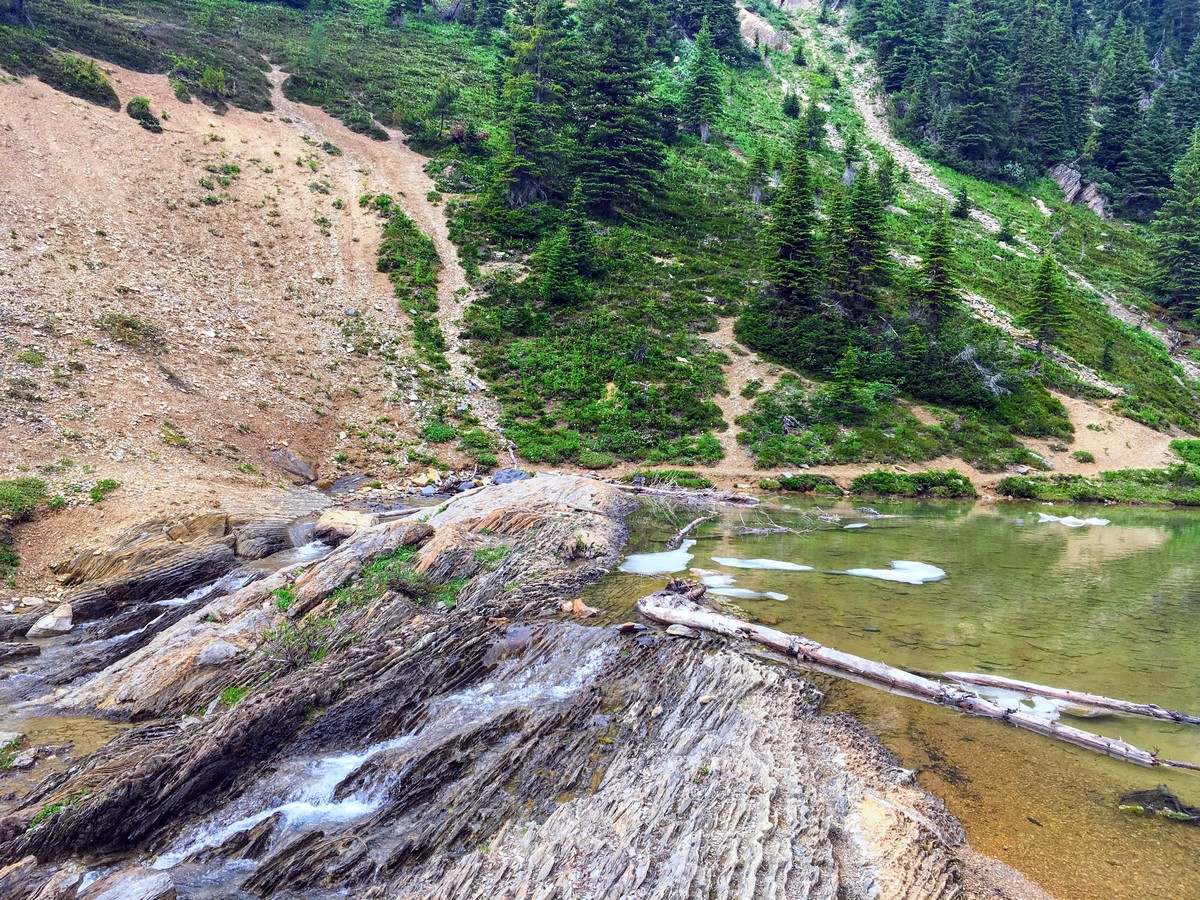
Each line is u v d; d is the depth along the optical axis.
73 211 34.94
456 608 15.77
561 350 42.56
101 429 22.98
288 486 26.44
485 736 10.90
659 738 10.77
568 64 63.44
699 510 29.03
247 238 41.84
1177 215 63.53
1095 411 45.09
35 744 11.06
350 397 34.62
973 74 82.25
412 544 18.38
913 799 9.48
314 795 9.98
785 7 119.62
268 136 53.94
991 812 9.31
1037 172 82.75
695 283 51.16
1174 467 39.06
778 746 10.46
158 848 9.19
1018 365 46.34
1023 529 28.05
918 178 78.94
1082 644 14.96
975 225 70.69
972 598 18.06
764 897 7.18
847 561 21.55
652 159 62.50
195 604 16.41
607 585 18.28
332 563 16.59
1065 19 100.69
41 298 27.88
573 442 36.12
